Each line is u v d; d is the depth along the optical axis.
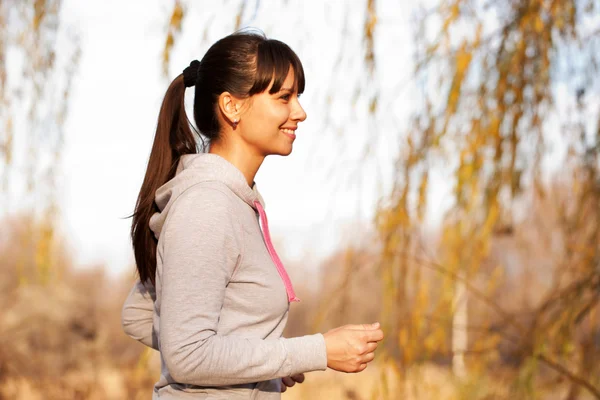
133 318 2.00
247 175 1.81
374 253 3.61
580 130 3.75
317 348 1.62
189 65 1.88
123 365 8.51
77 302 8.77
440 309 3.58
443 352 3.74
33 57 3.64
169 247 1.59
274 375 1.58
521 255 3.89
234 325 1.63
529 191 3.71
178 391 1.69
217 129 1.80
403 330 3.55
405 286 3.57
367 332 1.66
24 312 8.21
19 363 8.09
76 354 8.52
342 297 3.64
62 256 4.01
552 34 3.53
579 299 3.59
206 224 1.59
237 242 1.62
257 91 1.74
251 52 1.75
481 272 3.79
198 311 1.53
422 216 3.53
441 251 3.62
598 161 3.75
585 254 3.70
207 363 1.51
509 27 3.50
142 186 1.84
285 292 1.71
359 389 5.41
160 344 1.56
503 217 3.59
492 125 3.43
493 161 3.48
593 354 3.77
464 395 3.69
